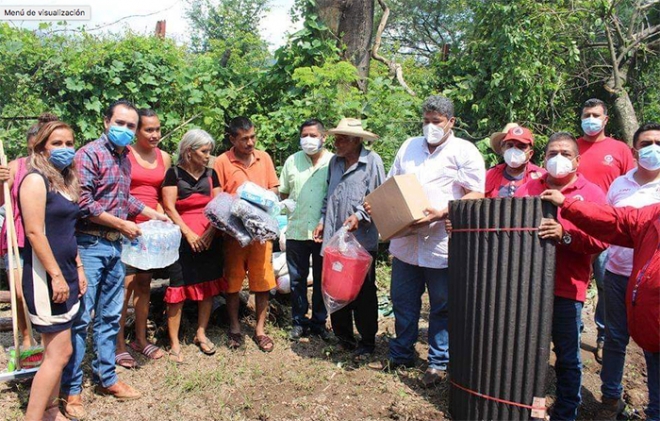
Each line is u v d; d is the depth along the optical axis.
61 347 3.25
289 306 5.70
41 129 3.20
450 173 4.05
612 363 3.83
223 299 5.30
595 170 4.59
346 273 4.20
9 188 4.08
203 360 4.53
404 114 6.95
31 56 6.64
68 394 3.63
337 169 4.62
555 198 3.15
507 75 7.58
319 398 3.99
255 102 7.65
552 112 8.28
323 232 4.64
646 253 3.03
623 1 9.12
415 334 4.37
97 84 6.81
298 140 6.80
